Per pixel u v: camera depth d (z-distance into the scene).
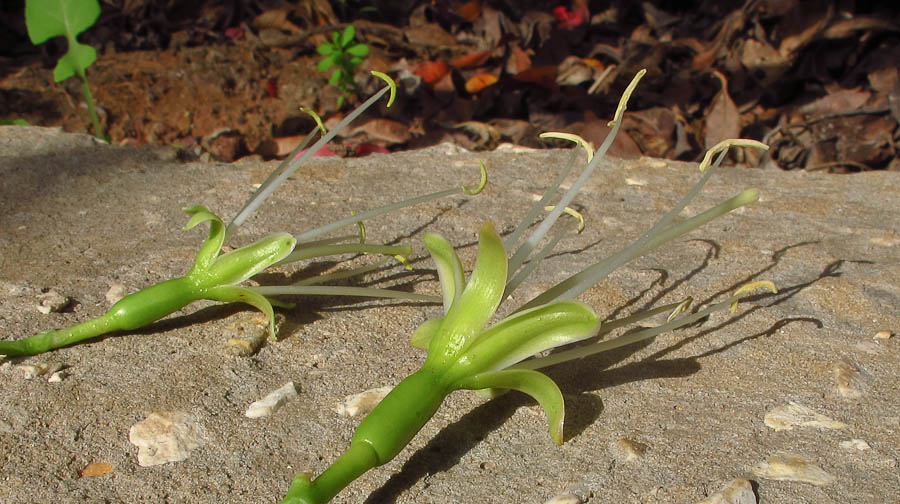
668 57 0.46
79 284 0.22
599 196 0.27
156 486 0.16
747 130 0.41
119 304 0.19
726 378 0.19
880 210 0.26
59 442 0.17
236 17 0.57
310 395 0.18
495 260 0.16
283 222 0.25
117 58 0.53
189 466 0.17
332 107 0.47
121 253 0.23
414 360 0.19
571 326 0.17
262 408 0.18
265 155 0.42
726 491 0.16
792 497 0.16
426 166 0.29
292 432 0.17
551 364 0.18
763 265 0.23
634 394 0.18
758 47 0.44
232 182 0.27
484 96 0.44
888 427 0.17
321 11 0.56
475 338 0.16
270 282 0.22
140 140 0.44
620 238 0.24
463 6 0.52
